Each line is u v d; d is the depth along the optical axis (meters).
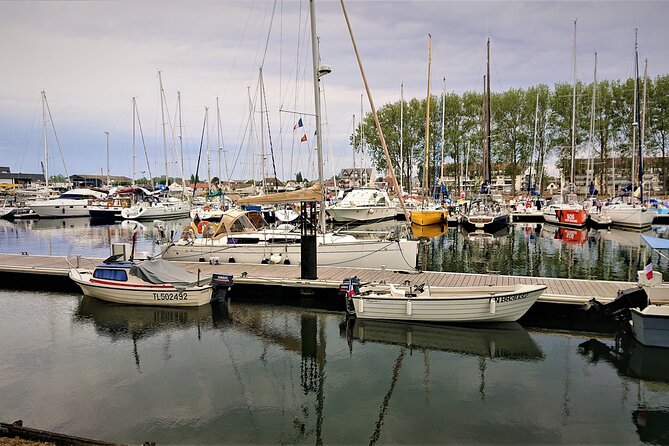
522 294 12.30
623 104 59.47
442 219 39.09
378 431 7.71
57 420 7.97
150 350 11.34
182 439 7.43
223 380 9.67
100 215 49.47
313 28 16.81
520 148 67.38
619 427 7.80
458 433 7.63
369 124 72.81
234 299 15.67
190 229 20.47
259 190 41.53
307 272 15.45
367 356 11.01
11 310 14.58
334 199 45.62
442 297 12.36
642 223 36.62
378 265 17.86
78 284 15.49
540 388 9.27
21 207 53.22
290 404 8.62
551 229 38.62
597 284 14.45
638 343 11.20
